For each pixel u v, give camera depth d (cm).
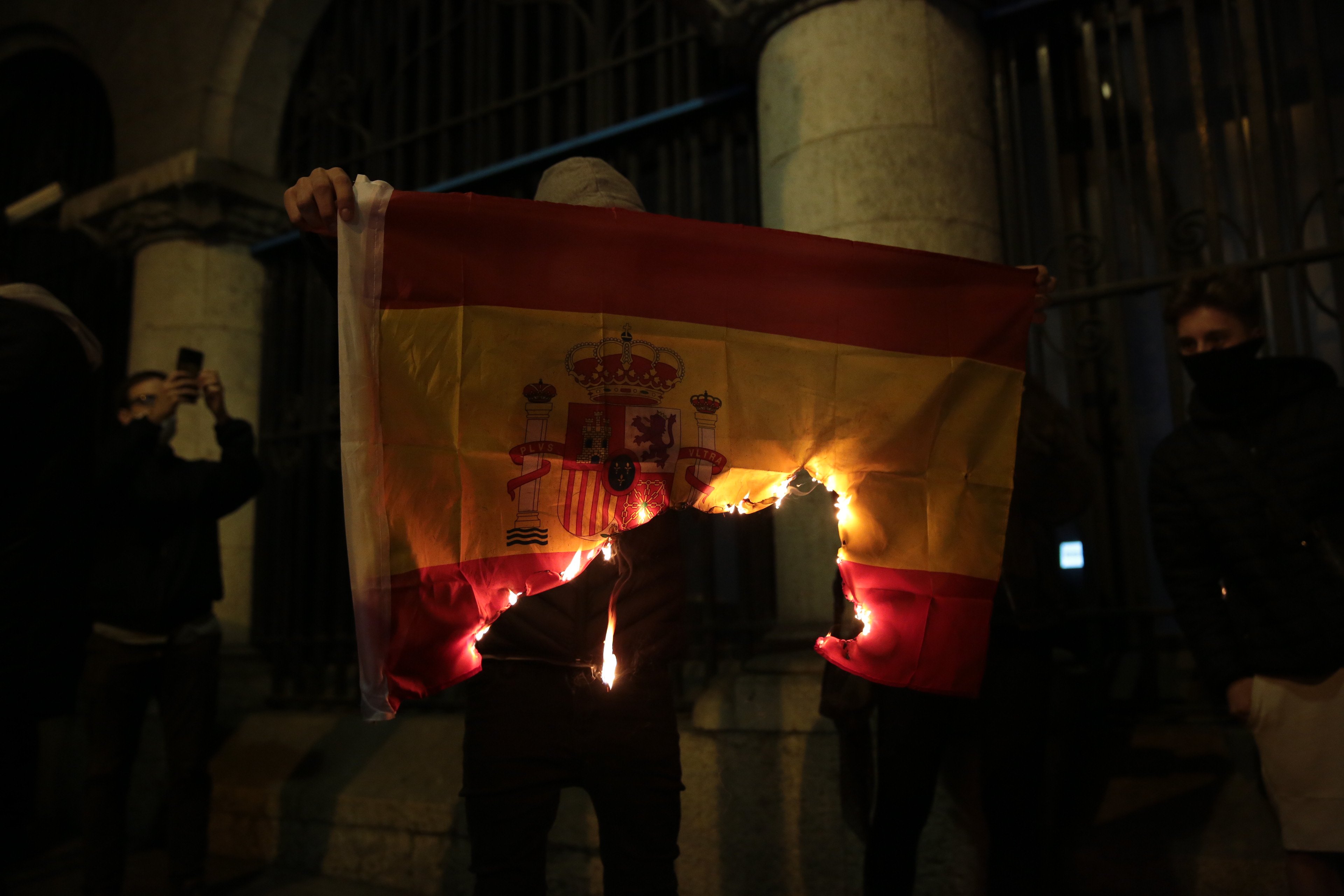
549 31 443
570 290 166
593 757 157
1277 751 178
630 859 157
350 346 152
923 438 182
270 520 475
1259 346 193
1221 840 225
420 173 479
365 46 514
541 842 157
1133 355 317
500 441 158
